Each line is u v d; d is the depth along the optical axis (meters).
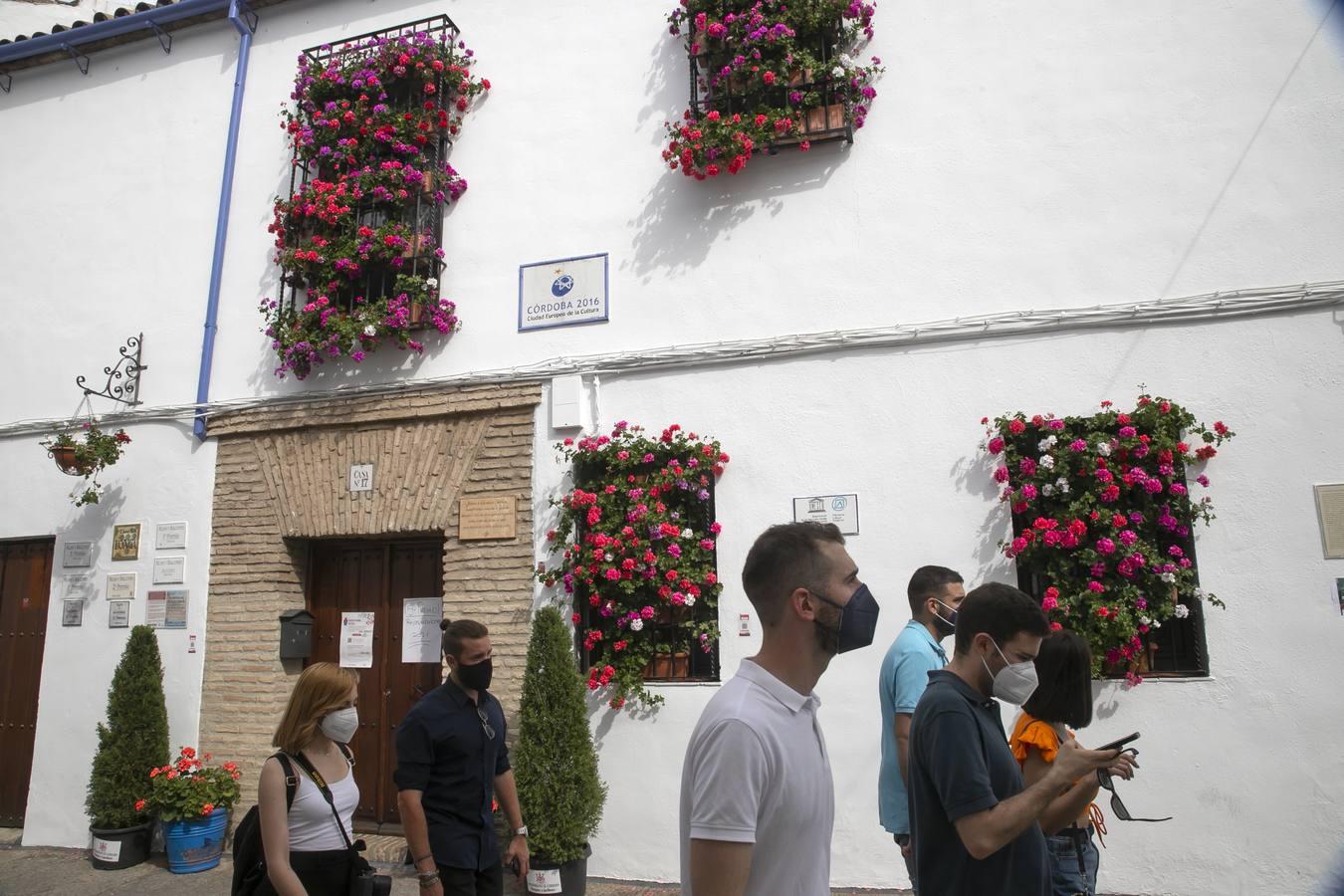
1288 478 5.35
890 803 3.64
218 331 7.92
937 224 6.26
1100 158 6.02
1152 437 5.52
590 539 6.29
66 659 7.79
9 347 8.59
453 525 6.96
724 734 2.13
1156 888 5.12
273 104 8.18
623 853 6.09
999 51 6.34
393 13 8.02
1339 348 5.40
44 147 8.92
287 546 7.45
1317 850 4.95
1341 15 5.71
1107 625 5.25
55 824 7.52
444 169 7.46
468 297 7.29
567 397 6.80
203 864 6.82
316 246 7.32
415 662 7.16
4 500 8.32
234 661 7.30
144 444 7.94
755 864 2.13
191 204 8.27
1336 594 5.17
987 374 5.98
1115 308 5.79
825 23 6.54
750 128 6.43
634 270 6.89
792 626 2.35
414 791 3.78
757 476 6.30
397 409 7.23
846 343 6.26
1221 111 5.85
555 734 5.90
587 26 7.39
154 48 8.76
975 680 2.78
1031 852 2.57
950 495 5.90
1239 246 5.67
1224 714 5.20
